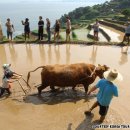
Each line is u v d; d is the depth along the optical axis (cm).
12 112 902
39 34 2039
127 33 1886
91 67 1020
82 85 1109
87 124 820
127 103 953
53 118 860
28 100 986
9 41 2031
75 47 1830
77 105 946
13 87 1097
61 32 4803
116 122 830
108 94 771
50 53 1673
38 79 1186
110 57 1562
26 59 1545
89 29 5412
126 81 1156
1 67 1391
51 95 1026
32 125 821
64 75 974
